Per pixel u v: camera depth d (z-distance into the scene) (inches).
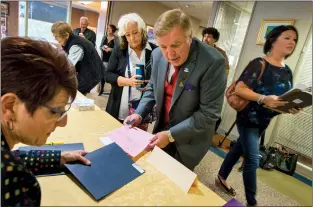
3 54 17.0
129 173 28.3
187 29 33.9
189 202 24.7
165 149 43.3
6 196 16.2
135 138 37.8
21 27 156.0
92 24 225.9
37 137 21.2
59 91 19.6
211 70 36.5
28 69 17.3
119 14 194.4
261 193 35.7
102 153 31.2
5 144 19.9
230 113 58.6
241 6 83.7
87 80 76.1
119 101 63.7
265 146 44.0
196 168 48.4
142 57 61.9
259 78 38.3
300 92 31.9
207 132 39.8
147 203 23.8
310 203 32.2
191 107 40.4
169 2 185.5
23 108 18.4
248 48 48.6
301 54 35.9
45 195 22.8
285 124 43.4
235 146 44.0
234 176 42.3
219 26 92.1
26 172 17.6
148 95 49.9
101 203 23.0
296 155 40.4
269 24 43.2
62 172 27.0
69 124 41.1
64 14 171.8
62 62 19.6
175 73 41.2
